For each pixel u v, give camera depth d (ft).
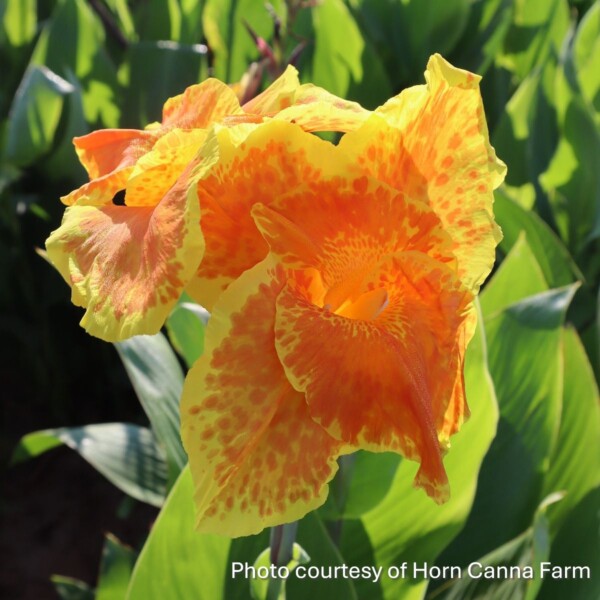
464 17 2.73
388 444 0.92
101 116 2.81
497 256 2.54
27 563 2.41
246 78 1.75
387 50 2.88
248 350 0.89
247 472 0.89
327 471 0.92
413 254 0.97
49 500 2.63
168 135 0.98
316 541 1.36
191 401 0.87
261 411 0.89
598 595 1.57
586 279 2.56
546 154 2.52
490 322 1.72
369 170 1.01
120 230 0.97
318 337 0.92
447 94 1.00
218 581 1.36
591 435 1.72
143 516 2.59
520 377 1.69
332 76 2.64
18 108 2.50
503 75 2.94
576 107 2.38
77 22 2.73
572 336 1.81
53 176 2.63
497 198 2.20
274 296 0.92
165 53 2.62
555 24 2.97
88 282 0.96
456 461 1.50
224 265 0.96
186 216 0.88
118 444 1.99
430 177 1.03
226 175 0.95
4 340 2.92
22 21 2.99
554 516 1.70
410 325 0.98
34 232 2.70
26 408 2.86
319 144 0.96
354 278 1.00
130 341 1.68
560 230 2.56
